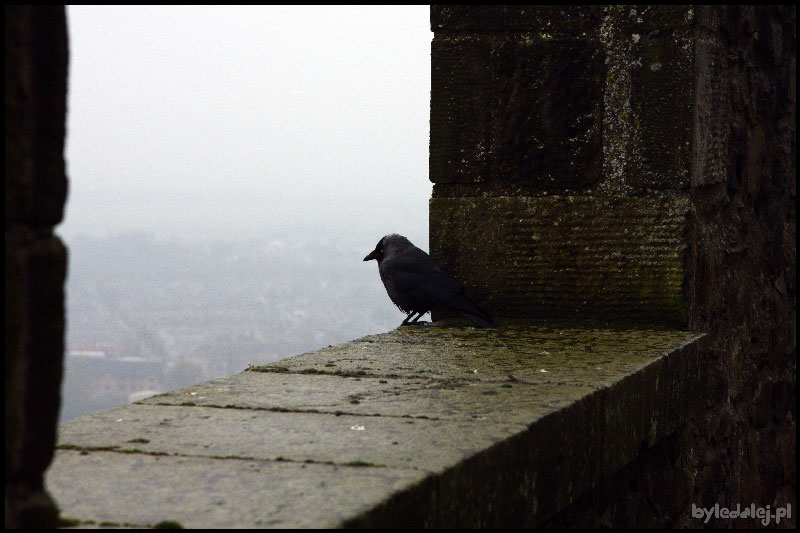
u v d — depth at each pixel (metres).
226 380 6.20
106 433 4.58
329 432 4.57
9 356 2.58
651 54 9.23
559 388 5.77
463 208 9.90
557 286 9.59
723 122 10.05
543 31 9.59
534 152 9.66
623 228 9.34
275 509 3.29
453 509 3.90
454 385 5.93
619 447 6.09
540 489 4.79
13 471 2.63
